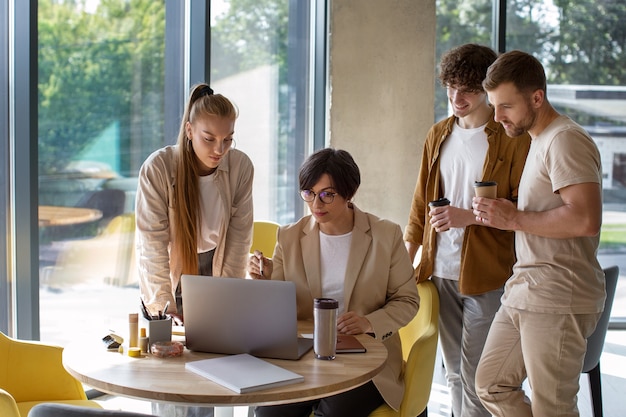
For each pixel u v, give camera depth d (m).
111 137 3.99
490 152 3.00
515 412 2.70
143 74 4.13
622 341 5.41
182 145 2.90
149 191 2.88
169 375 2.12
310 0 5.19
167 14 4.23
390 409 2.57
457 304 3.18
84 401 2.73
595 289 2.53
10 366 2.66
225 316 2.30
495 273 3.03
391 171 5.05
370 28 4.96
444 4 5.41
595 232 2.44
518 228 2.58
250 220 3.15
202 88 2.87
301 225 2.82
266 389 2.00
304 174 2.62
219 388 2.00
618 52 5.55
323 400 2.55
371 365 2.22
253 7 4.74
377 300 2.73
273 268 2.81
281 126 5.05
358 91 4.98
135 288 4.21
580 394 4.33
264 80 4.88
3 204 3.53
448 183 3.15
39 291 3.64
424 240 3.24
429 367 2.68
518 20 5.48
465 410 3.17
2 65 3.47
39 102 3.61
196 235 2.95
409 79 5.02
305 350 2.34
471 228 3.02
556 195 2.55
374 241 2.73
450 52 3.00
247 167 3.13
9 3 3.46
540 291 2.53
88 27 3.81
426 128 5.07
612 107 5.59
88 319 3.96
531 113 2.56
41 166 3.66
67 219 3.80
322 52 5.18
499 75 2.54
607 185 5.64
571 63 5.55
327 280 2.73
